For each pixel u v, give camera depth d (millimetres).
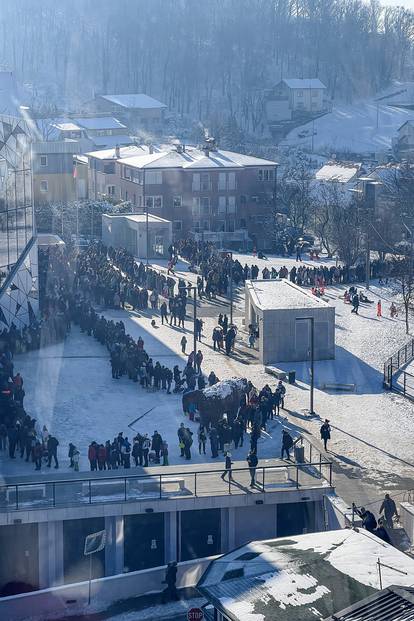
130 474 41250
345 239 101938
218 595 29719
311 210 120062
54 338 68062
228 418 49125
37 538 38094
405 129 186000
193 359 62406
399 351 66938
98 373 60812
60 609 35719
